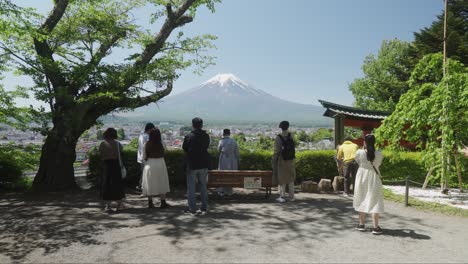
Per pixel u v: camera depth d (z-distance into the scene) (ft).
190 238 17.51
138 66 35.81
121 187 23.47
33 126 32.91
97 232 18.52
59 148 33.78
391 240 17.42
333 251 15.67
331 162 37.52
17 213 23.07
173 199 28.73
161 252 15.43
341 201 28.02
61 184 33.60
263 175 27.84
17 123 33.09
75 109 33.65
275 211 24.00
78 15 36.73
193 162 22.61
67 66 34.01
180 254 15.17
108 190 22.95
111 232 18.51
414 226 20.27
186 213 23.02
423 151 33.04
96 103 35.83
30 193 31.76
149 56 38.29
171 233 18.35
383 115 44.21
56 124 34.32
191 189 22.82
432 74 34.37
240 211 23.90
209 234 18.21
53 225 19.92
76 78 33.45
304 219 21.70
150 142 24.36
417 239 17.62
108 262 14.24
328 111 44.16
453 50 79.30
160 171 24.50
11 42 30.68
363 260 14.60
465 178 35.35
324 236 18.03
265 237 17.75
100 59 34.88
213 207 25.25
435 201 27.91
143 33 39.42
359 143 42.93
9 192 33.47
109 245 16.39
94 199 28.43
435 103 29.66
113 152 23.24
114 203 26.66
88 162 35.22
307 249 15.94
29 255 15.08
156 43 38.50
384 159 37.40
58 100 33.42
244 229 19.21
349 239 17.52
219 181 27.40
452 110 28.91
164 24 38.96
